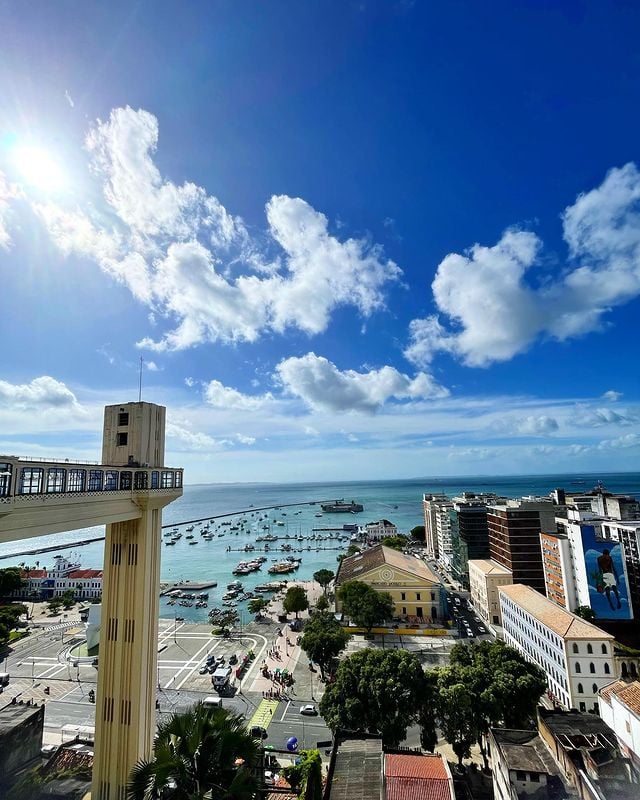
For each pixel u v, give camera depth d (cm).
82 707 9319
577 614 12244
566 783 4666
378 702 6719
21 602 19438
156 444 6041
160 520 5947
